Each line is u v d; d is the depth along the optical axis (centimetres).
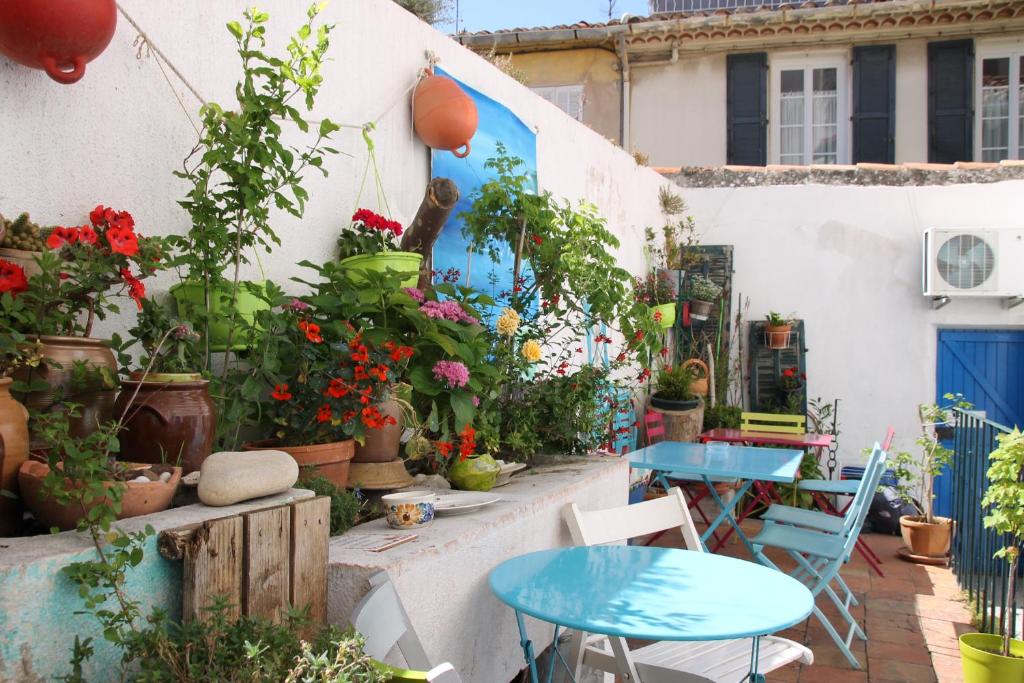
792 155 1116
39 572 145
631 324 515
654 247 880
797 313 952
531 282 515
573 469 387
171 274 282
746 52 1115
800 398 929
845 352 938
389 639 192
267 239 324
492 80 515
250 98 261
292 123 339
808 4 1055
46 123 237
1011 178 908
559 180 620
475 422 352
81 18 214
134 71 268
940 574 644
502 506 290
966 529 591
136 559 155
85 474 161
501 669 278
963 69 1079
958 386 916
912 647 475
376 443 299
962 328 916
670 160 1125
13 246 209
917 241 922
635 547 295
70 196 245
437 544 232
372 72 393
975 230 868
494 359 392
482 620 261
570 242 438
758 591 246
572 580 254
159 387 217
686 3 1263
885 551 729
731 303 963
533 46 1105
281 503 197
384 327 305
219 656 155
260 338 266
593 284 432
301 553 194
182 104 287
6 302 191
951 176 923
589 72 1119
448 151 454
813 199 952
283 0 335
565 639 333
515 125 537
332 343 282
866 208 938
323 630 174
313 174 352
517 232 426
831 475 885
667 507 330
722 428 873
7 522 177
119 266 220
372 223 355
